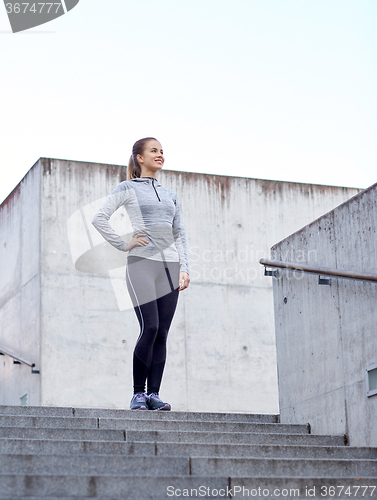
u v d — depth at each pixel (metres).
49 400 8.63
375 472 3.64
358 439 4.33
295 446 3.85
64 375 8.77
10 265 9.98
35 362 8.82
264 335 9.69
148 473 3.28
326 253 4.76
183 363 9.25
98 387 8.87
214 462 3.38
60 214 9.30
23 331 9.29
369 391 4.27
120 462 3.26
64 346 8.87
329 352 4.68
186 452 3.61
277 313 5.29
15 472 3.11
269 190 10.25
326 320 4.74
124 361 9.06
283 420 5.06
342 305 4.59
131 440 3.78
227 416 4.79
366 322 4.36
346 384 4.48
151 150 4.82
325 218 4.79
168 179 9.82
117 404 8.88
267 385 9.52
